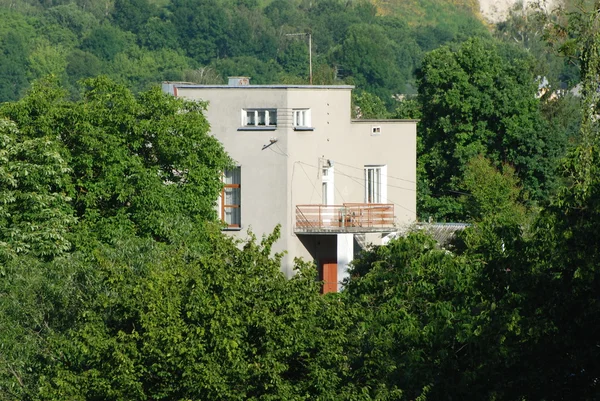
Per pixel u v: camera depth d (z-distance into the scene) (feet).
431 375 240.53
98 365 230.07
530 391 224.74
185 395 221.66
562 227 223.10
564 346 221.66
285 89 478.18
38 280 279.28
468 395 235.81
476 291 248.11
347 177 510.58
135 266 280.72
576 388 223.10
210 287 227.61
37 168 354.74
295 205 481.87
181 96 479.00
